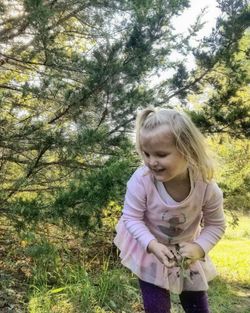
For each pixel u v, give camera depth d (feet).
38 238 5.66
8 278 5.34
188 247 2.87
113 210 5.92
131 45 6.03
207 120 6.53
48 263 5.53
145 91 6.07
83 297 4.79
